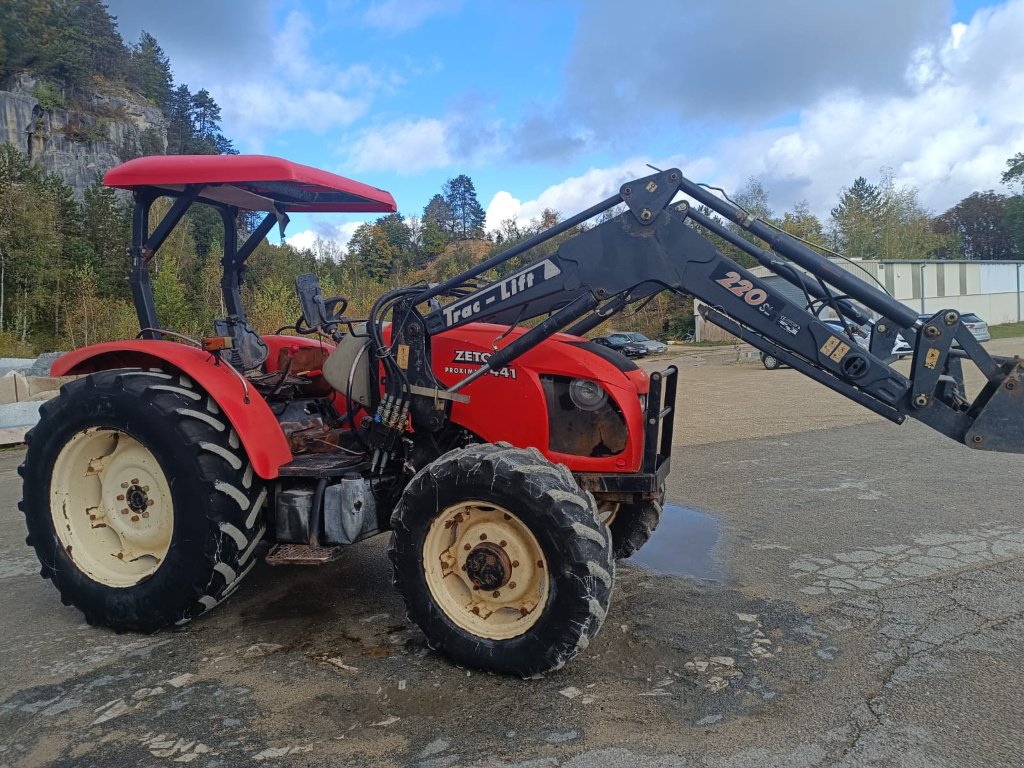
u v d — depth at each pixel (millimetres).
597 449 3500
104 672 3096
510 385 3531
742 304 3148
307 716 2672
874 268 35719
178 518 3324
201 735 2557
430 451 3842
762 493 6000
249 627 3562
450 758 2373
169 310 30844
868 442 8047
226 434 3410
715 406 11656
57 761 2416
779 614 3549
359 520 3410
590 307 3271
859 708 2637
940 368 2912
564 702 2727
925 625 3359
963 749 2359
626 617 3549
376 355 3607
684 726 2539
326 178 3605
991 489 5824
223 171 3393
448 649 3039
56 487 3691
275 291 23125
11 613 3863
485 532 3031
